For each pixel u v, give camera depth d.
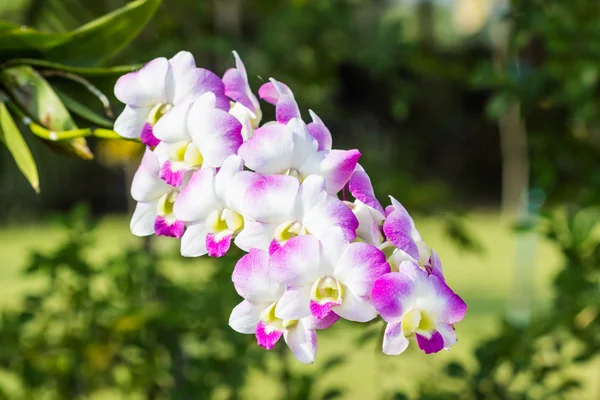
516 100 1.82
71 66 1.01
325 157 0.85
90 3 1.98
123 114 0.90
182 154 0.87
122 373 1.82
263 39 2.25
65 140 0.97
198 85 0.89
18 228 10.30
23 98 0.98
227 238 0.84
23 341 1.69
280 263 0.82
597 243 1.65
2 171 1.93
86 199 10.98
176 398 1.69
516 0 1.84
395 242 0.82
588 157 1.92
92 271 1.75
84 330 1.70
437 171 11.54
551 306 1.68
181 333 1.74
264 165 0.85
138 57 1.96
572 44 1.77
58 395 1.72
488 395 1.61
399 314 0.81
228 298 1.71
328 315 0.83
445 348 0.81
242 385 1.72
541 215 1.67
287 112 0.87
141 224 0.90
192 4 2.12
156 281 1.85
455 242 2.08
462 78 2.15
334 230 0.82
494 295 5.96
